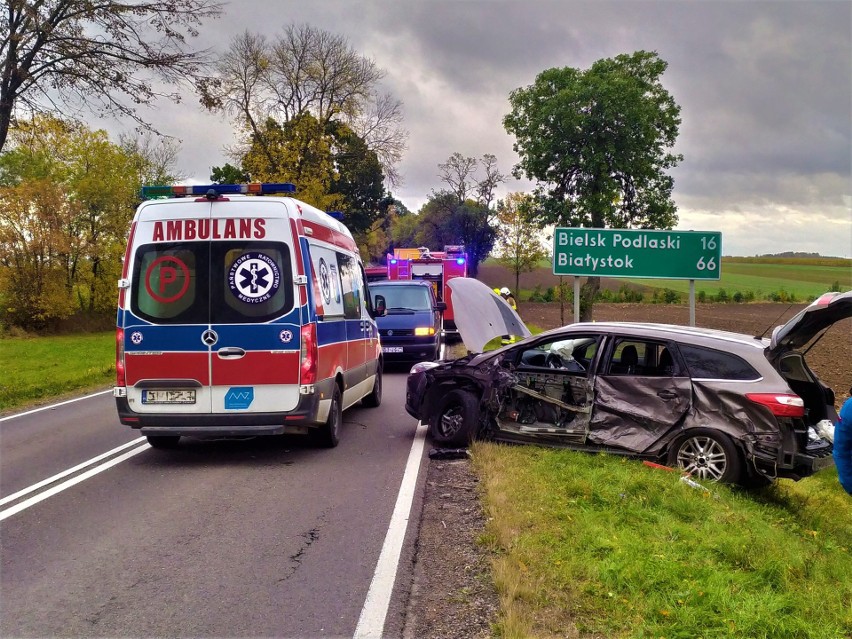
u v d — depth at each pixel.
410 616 4.24
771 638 3.76
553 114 35.62
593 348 7.97
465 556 5.15
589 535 5.21
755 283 93.62
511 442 8.34
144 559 5.18
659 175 37.16
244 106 38.78
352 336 10.09
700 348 7.25
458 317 9.28
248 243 8.01
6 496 6.94
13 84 13.99
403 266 27.72
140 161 46.81
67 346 29.72
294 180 37.47
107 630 4.09
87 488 7.19
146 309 8.01
